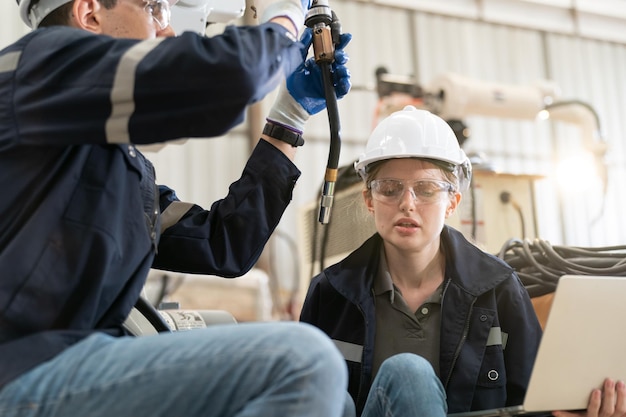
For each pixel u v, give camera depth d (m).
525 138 7.67
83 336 1.07
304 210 3.44
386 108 4.05
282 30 1.22
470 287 1.61
